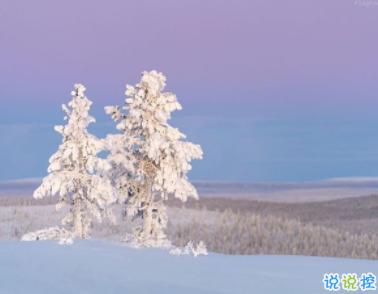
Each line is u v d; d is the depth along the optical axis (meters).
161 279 18.06
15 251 24.91
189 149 33.16
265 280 18.27
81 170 33.38
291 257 27.33
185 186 33.22
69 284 17.08
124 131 34.03
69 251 25.19
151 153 32.28
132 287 16.70
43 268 20.00
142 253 25.88
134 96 33.50
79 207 33.44
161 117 32.78
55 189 32.28
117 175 33.91
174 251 26.58
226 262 23.34
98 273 19.08
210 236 74.94
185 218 84.81
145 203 33.50
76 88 33.22
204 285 17.17
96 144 32.94
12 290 16.11
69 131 32.72
